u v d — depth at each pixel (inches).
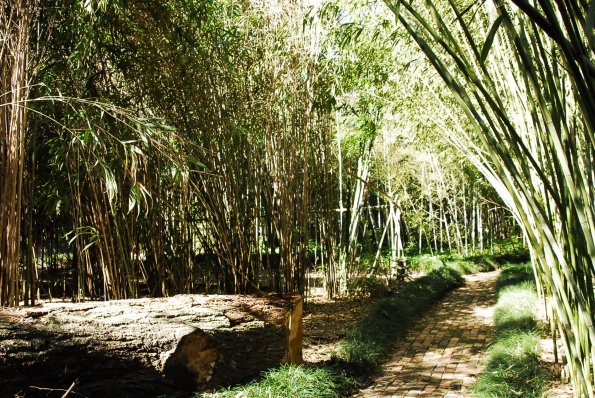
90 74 207.9
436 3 191.3
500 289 349.7
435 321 281.9
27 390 136.4
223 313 158.7
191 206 237.8
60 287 269.9
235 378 156.9
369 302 318.0
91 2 179.8
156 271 229.1
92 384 142.8
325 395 146.5
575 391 131.0
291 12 267.7
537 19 62.6
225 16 265.3
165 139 169.6
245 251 248.5
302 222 289.4
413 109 277.1
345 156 419.5
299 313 180.1
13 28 159.5
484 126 86.2
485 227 706.8
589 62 63.1
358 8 242.7
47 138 202.4
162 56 214.7
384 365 197.5
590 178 95.9
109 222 197.8
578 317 110.0
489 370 168.1
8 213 154.6
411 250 630.5
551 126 82.7
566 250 113.7
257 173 261.1
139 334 143.4
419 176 620.1
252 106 258.5
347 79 288.4
